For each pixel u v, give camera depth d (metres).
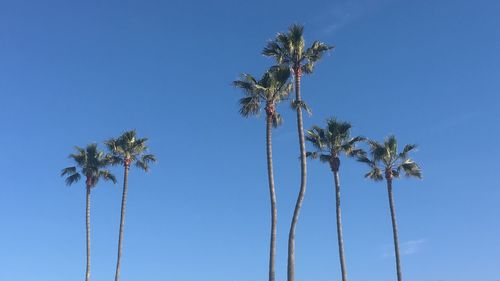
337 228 51.53
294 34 42.56
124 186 62.34
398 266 55.09
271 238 39.00
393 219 56.34
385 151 57.06
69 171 64.62
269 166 40.72
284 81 42.16
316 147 54.09
